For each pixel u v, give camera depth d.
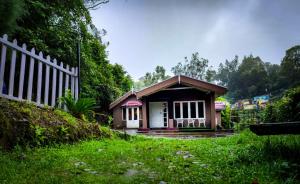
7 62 7.50
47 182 2.93
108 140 7.35
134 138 9.24
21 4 6.40
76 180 3.11
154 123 23.22
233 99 118.00
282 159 4.44
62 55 10.18
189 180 3.34
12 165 3.44
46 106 6.67
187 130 19.12
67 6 10.89
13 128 4.59
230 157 4.84
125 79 30.70
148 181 3.31
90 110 8.35
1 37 5.57
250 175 3.61
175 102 22.61
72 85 8.27
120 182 3.18
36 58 6.62
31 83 6.46
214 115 19.83
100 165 4.11
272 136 8.12
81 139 6.51
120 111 24.64
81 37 12.31
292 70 89.50
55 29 10.21
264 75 109.81
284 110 12.16
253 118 23.98
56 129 5.72
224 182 3.28
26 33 8.31
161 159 5.02
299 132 5.17
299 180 3.35
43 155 4.35
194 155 5.55
